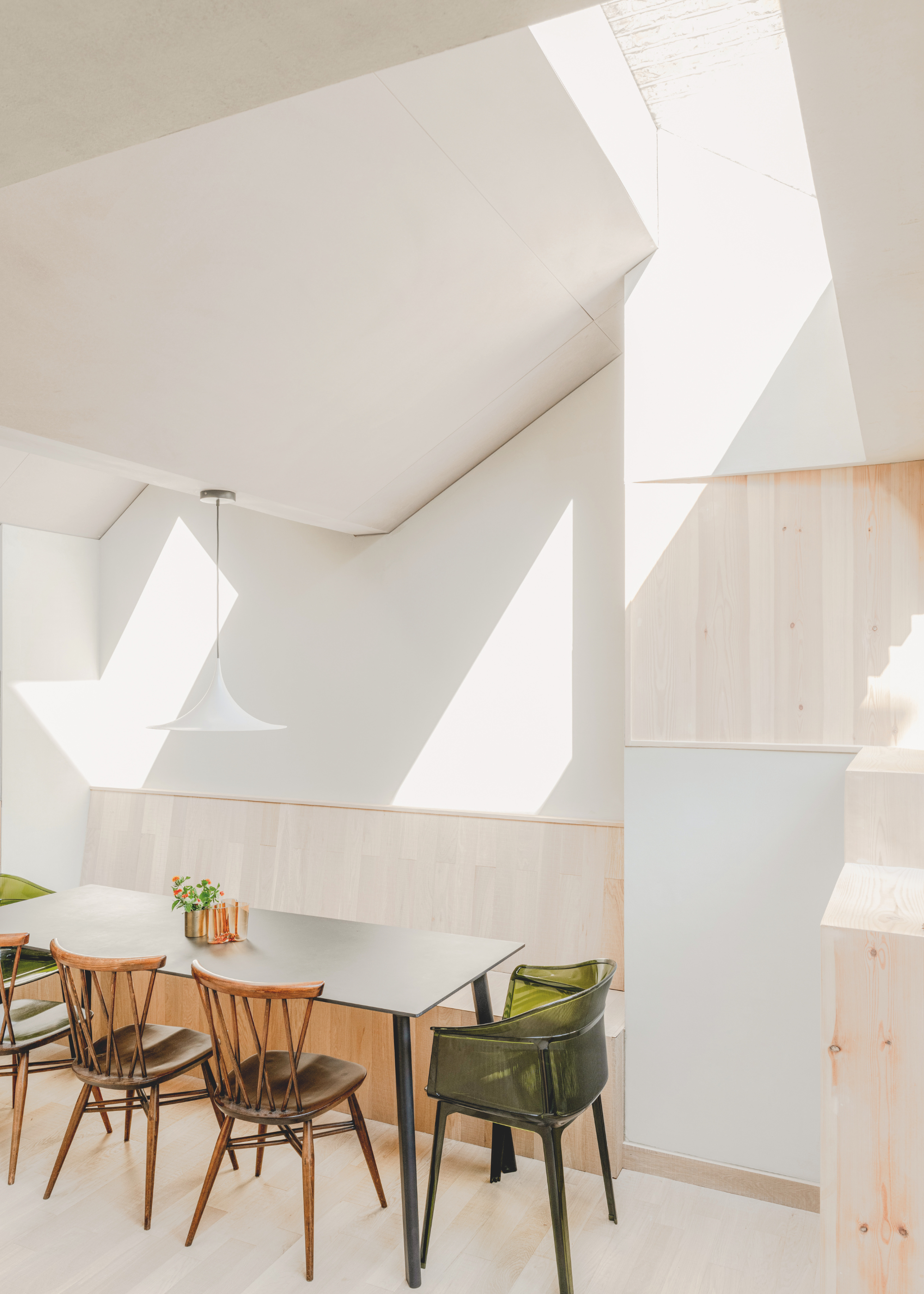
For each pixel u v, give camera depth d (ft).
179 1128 11.53
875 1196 3.99
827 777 9.90
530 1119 8.30
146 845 15.99
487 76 7.26
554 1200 8.25
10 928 11.27
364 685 14.69
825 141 4.13
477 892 13.16
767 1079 10.07
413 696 14.26
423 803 14.11
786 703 10.18
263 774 15.55
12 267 7.41
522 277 9.91
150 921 11.64
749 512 10.36
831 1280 4.04
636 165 9.78
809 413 10.06
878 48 3.50
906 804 5.24
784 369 10.18
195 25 3.19
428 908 13.43
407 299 9.34
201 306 8.34
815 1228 9.50
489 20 3.21
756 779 10.18
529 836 13.01
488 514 13.75
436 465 13.10
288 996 8.59
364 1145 9.70
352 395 10.52
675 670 10.61
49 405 8.98
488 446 13.39
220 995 12.55
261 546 15.69
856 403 7.84
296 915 11.94
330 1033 11.97
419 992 8.95
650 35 9.06
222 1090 9.17
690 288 10.54
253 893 14.82
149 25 3.19
